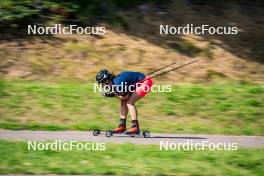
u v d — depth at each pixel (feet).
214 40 133.69
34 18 127.13
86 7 132.16
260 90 112.27
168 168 67.97
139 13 136.87
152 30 132.67
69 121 95.35
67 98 103.14
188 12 141.28
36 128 90.02
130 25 132.46
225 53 130.41
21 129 89.56
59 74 114.83
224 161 72.69
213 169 68.74
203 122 98.43
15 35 122.93
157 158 72.33
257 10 149.69
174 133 91.71
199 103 105.19
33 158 70.33
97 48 123.44
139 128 93.30
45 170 65.72
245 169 70.23
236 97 108.47
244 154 76.48
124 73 83.35
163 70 120.06
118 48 124.26
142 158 71.87
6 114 95.96
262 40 138.31
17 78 111.75
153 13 138.10
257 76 124.98
